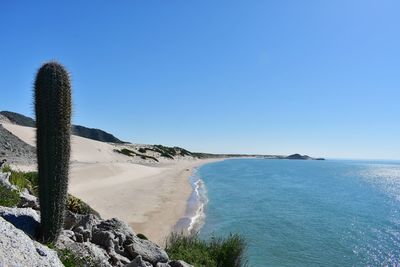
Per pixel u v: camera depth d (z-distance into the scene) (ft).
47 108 22.82
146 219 86.89
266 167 463.42
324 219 119.34
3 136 156.25
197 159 573.74
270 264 69.36
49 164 23.36
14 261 17.25
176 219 92.07
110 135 524.52
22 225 23.80
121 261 28.55
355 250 83.71
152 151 414.82
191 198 133.18
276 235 91.76
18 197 31.65
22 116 363.56
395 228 108.99
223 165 475.72
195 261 41.01
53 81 22.72
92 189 120.16
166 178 199.31
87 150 255.09
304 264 71.56
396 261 76.59
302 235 94.22
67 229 29.71
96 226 32.71
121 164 221.05
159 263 30.78
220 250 45.70
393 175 411.54
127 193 123.34
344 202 165.17
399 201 176.04
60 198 24.00
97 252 26.53
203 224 92.48
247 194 168.04
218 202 136.05
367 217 127.24
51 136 23.11
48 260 19.29
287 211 128.47
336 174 387.96
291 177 301.43
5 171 46.83
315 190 207.82
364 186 254.68
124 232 33.53
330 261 74.69
